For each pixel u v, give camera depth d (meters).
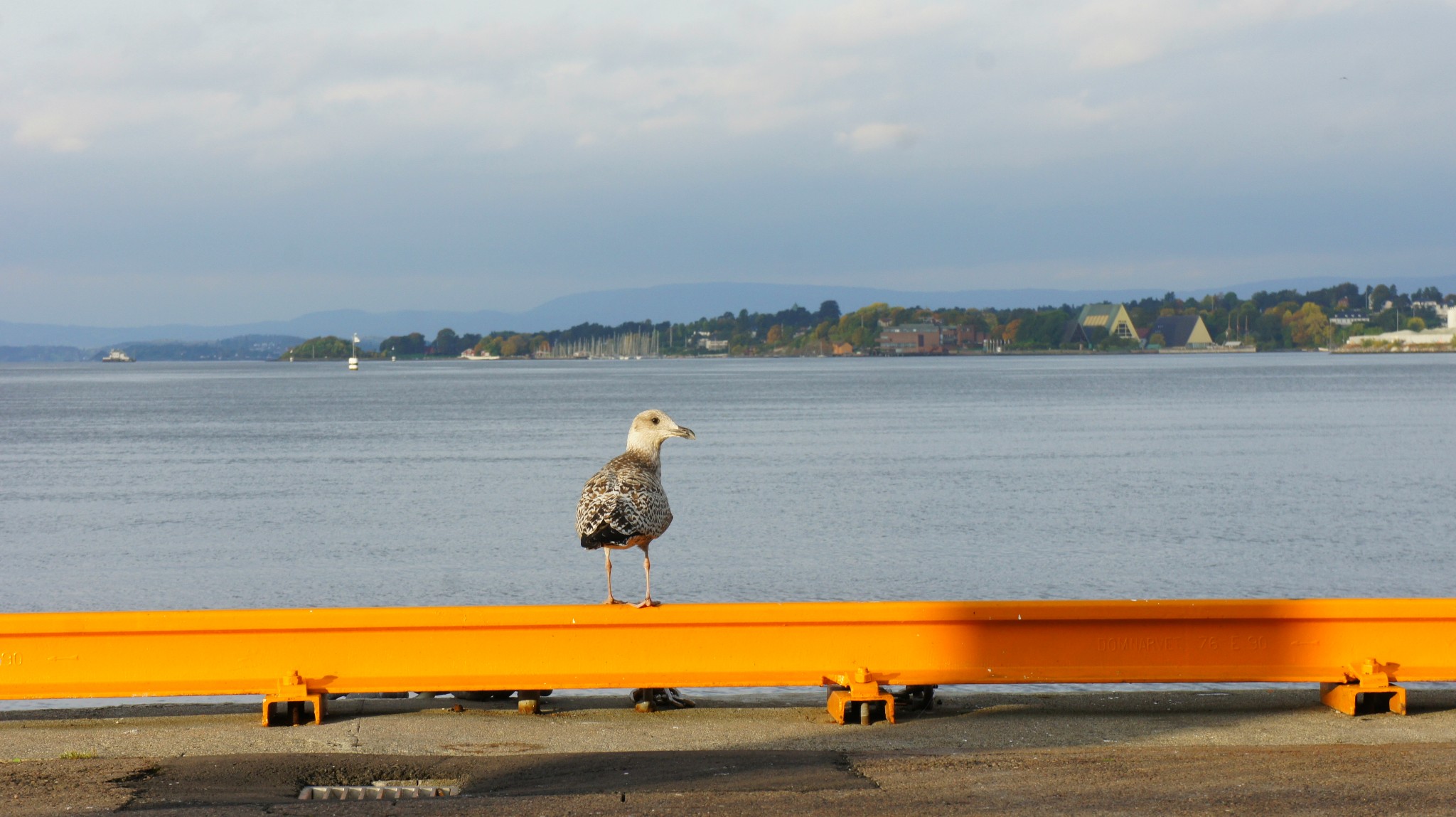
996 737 8.31
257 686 8.45
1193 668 8.67
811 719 8.88
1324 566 20.78
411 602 18.34
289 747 8.00
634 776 7.25
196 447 51.19
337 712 8.93
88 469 41.06
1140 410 75.06
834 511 28.11
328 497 32.16
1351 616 8.71
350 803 6.58
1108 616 8.59
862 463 40.88
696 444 50.16
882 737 8.34
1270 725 8.56
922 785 6.94
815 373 184.75
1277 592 18.58
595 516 8.11
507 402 97.19
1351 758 7.50
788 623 8.58
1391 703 8.82
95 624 8.33
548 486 34.56
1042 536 24.22
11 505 30.92
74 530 26.36
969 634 8.66
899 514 27.61
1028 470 38.03
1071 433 55.28
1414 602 8.72
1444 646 8.77
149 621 8.36
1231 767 7.28
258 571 21.14
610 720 8.79
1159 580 19.56
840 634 8.66
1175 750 7.79
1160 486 33.19
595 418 72.81
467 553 22.75
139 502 31.36
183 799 6.78
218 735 8.25
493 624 8.50
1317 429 56.47
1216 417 66.12
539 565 21.45
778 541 23.67
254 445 52.22
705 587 19.16
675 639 8.57
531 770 7.43
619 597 18.41
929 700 9.12
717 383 143.12
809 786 6.93
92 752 7.88
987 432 56.16
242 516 28.47
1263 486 33.25
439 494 32.72
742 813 6.39
